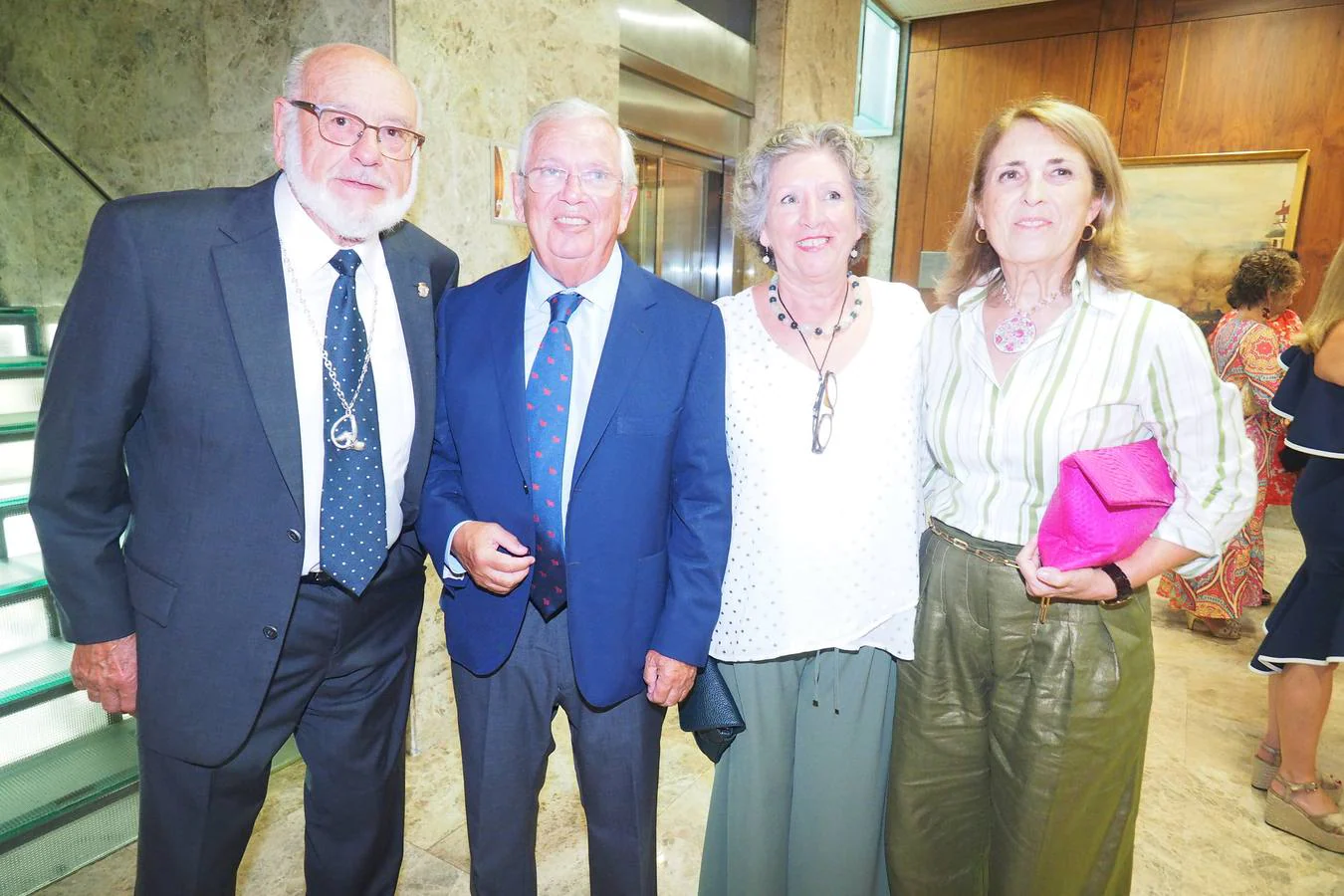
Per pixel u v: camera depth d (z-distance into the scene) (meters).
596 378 1.30
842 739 1.47
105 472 1.21
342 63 1.25
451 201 2.32
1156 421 1.24
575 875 1.95
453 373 1.40
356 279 1.35
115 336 1.17
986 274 1.39
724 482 1.38
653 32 3.28
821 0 4.29
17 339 3.04
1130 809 1.33
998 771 1.36
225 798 1.34
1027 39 5.90
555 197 1.25
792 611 1.40
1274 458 3.33
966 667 1.37
